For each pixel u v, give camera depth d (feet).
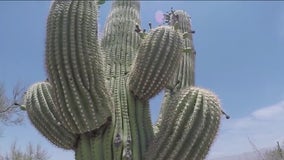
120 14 19.61
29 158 50.08
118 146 14.83
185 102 14.48
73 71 14.30
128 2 20.34
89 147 15.25
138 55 16.14
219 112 14.56
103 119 14.83
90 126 14.65
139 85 15.84
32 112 16.02
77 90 14.30
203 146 14.08
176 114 14.39
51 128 15.69
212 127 14.19
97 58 14.90
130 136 15.11
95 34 15.12
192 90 14.74
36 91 16.47
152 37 16.03
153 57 15.75
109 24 19.39
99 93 14.74
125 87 16.35
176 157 14.03
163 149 14.19
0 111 43.93
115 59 17.52
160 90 16.16
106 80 16.07
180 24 20.94
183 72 19.17
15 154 49.21
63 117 14.52
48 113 15.79
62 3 15.14
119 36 18.56
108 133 15.16
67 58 14.33
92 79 14.52
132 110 15.79
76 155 15.61
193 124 14.07
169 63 15.88
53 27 14.78
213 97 14.74
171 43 15.99
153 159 14.30
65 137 15.64
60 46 14.44
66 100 14.20
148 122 15.97
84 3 15.23
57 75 14.37
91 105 14.46
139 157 15.03
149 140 15.52
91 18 15.14
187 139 14.02
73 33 14.53
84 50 14.52
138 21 19.93
